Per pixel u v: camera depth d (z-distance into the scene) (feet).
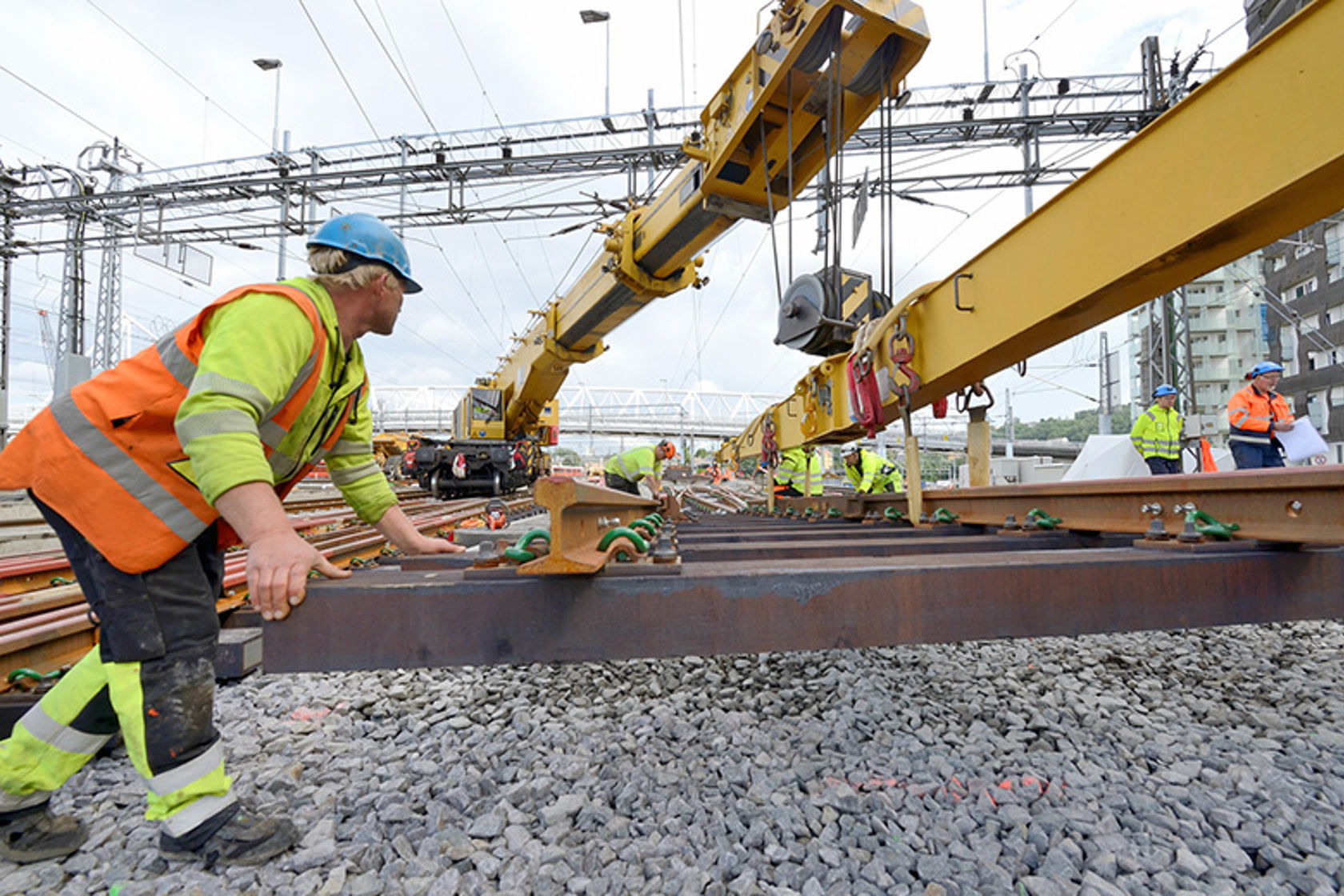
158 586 4.76
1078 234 7.41
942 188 62.13
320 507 37.09
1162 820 5.42
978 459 12.69
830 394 16.30
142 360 4.76
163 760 4.82
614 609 5.30
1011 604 5.63
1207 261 6.51
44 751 5.08
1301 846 5.10
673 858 4.99
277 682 9.68
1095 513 9.62
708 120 17.46
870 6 11.69
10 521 20.15
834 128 11.66
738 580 5.39
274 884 4.82
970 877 4.75
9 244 70.85
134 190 66.03
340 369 5.43
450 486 51.72
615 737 7.45
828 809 5.65
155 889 4.79
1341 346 129.80
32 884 4.92
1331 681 9.39
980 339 9.19
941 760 6.56
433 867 4.93
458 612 5.22
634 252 26.25
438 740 7.47
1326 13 5.02
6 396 49.11
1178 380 53.16
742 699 8.94
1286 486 6.30
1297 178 5.21
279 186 65.21
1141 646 11.25
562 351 37.14
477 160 62.08
